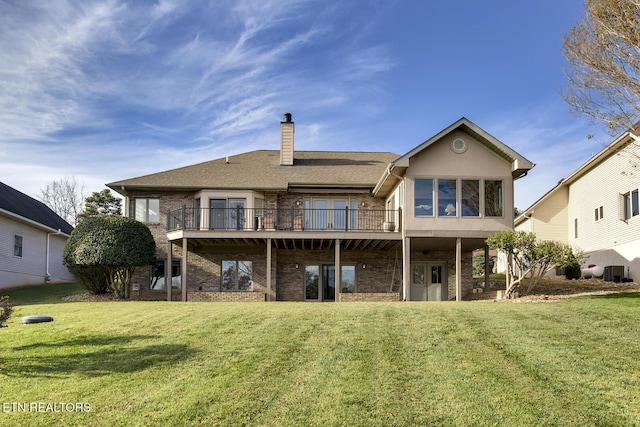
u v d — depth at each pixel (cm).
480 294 1894
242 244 2177
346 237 1945
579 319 1116
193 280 2220
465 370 814
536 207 2625
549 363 832
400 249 2278
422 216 1878
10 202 2475
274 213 2214
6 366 877
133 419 676
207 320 1190
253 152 2703
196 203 2222
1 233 2253
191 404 711
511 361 848
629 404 681
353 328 1084
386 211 2166
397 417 665
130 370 849
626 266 1981
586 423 637
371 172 2367
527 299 1539
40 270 2638
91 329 1127
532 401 698
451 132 1905
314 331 1063
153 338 1034
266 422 660
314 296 2269
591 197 2322
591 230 2319
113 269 1916
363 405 700
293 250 2292
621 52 1304
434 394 729
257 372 825
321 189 2256
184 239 1964
